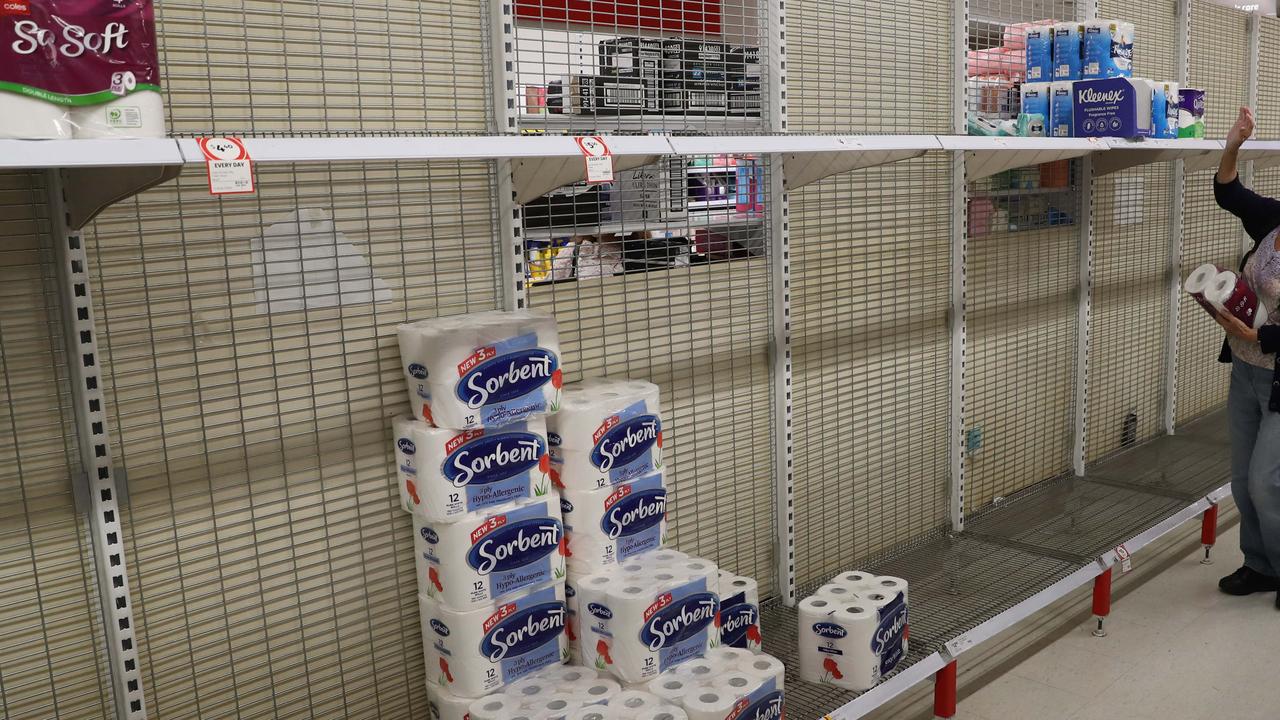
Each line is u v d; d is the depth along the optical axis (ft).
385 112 6.99
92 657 6.27
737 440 9.68
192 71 6.12
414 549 7.37
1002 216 12.59
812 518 10.53
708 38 8.89
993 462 13.02
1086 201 13.69
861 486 11.03
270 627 6.97
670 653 7.28
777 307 9.67
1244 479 11.65
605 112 8.17
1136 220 15.12
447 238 7.46
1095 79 10.55
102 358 6.03
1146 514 12.29
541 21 7.64
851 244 10.49
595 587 7.23
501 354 6.73
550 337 7.06
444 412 6.58
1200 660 10.22
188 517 6.49
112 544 6.11
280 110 6.51
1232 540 13.80
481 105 7.51
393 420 7.07
